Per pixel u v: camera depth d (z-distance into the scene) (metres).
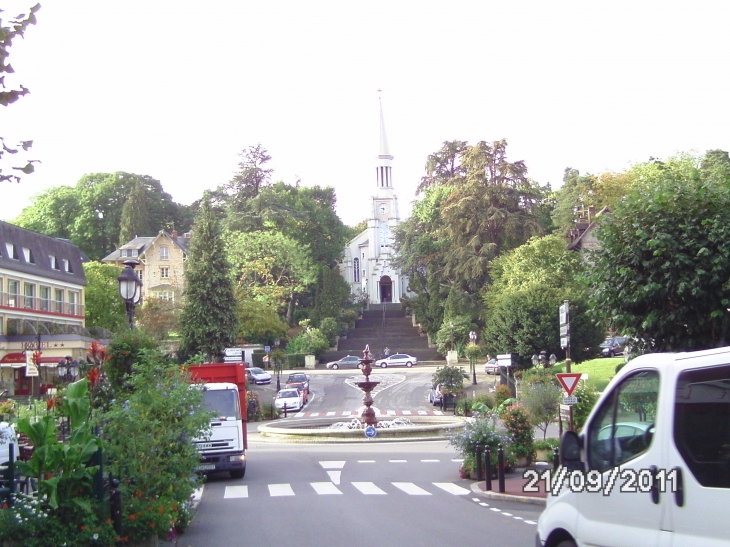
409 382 70.25
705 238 12.50
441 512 16.45
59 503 10.71
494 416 23.53
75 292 67.56
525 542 12.78
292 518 15.84
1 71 8.81
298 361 84.38
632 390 6.92
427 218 88.88
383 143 121.56
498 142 77.69
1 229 57.03
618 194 68.56
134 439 13.00
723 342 12.51
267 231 86.25
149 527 11.84
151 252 95.81
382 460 28.27
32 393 46.69
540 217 79.38
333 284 95.75
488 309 70.31
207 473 23.88
